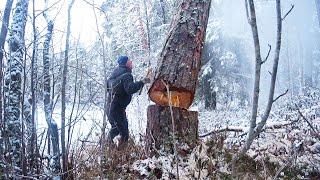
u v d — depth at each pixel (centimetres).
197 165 445
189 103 566
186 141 509
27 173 371
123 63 609
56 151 388
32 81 374
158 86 547
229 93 1917
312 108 909
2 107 385
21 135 369
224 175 424
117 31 1720
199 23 570
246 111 1327
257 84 409
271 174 445
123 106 592
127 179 433
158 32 1812
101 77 420
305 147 532
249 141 427
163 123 520
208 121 1011
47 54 444
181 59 548
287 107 1138
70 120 390
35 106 400
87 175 406
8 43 412
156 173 452
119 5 1752
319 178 444
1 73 370
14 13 416
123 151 501
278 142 564
